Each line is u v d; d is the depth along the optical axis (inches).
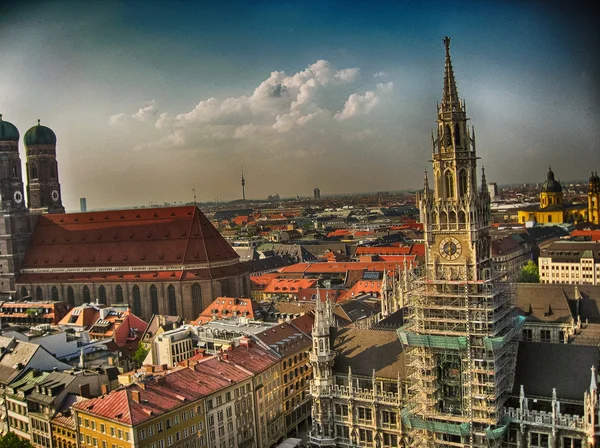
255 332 6402.6
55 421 5029.5
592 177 7849.4
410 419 4188.0
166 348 6624.0
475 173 4143.7
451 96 4084.6
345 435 4707.2
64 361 6382.9
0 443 4495.6
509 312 4303.6
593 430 3678.6
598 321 5821.9
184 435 4699.8
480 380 3969.0
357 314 7253.9
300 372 6161.4
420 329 4160.9
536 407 4055.1
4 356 6161.4
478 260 4079.7
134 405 4522.6
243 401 5285.4
